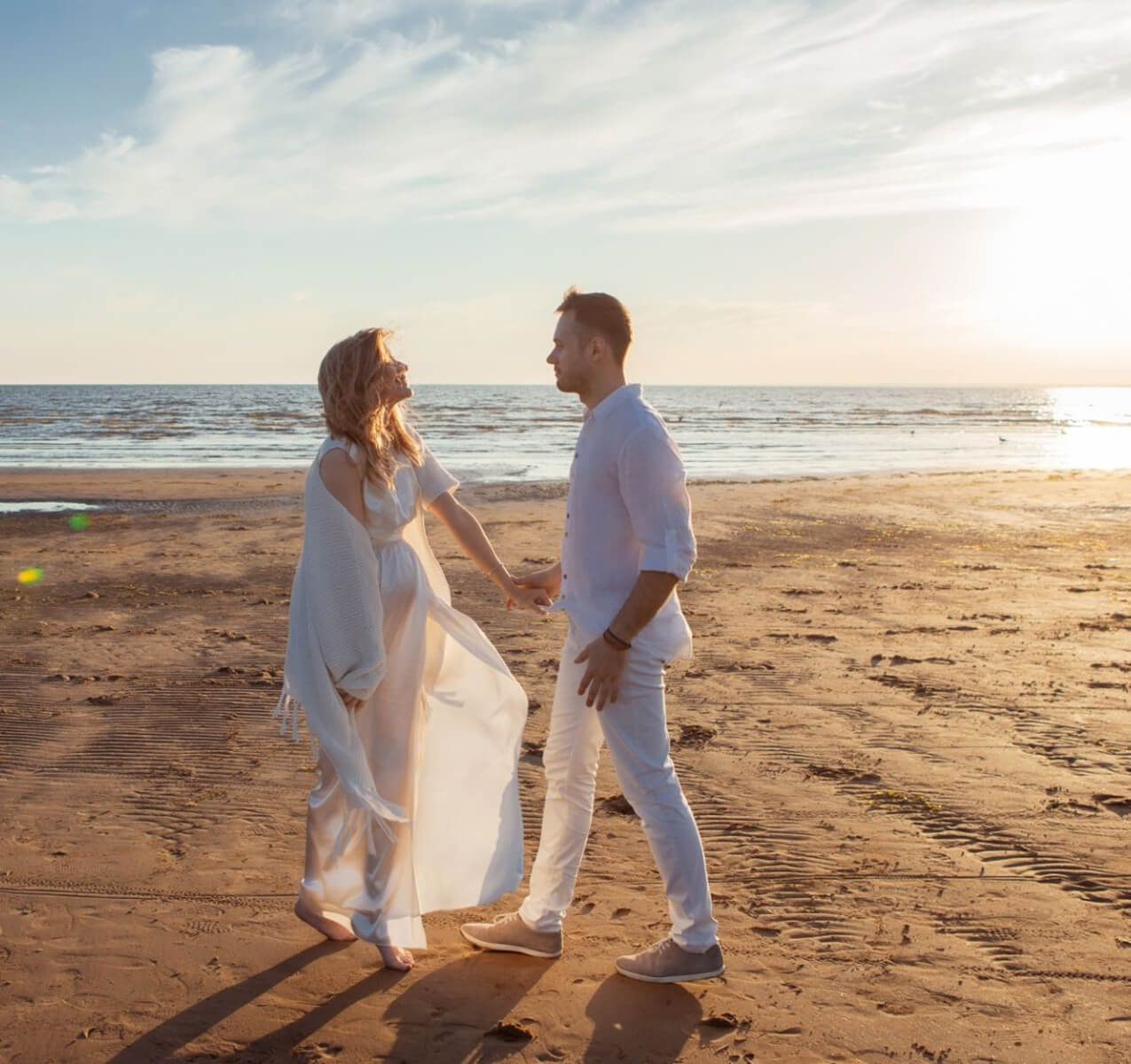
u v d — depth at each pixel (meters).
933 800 4.50
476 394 180.88
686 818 2.93
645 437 2.74
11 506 18.50
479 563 3.38
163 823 4.30
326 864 3.13
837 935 3.28
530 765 5.09
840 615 8.81
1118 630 8.17
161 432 47.94
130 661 7.24
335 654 2.91
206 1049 2.65
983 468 29.09
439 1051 2.64
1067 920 3.36
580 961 3.13
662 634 2.89
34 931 3.32
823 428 55.75
